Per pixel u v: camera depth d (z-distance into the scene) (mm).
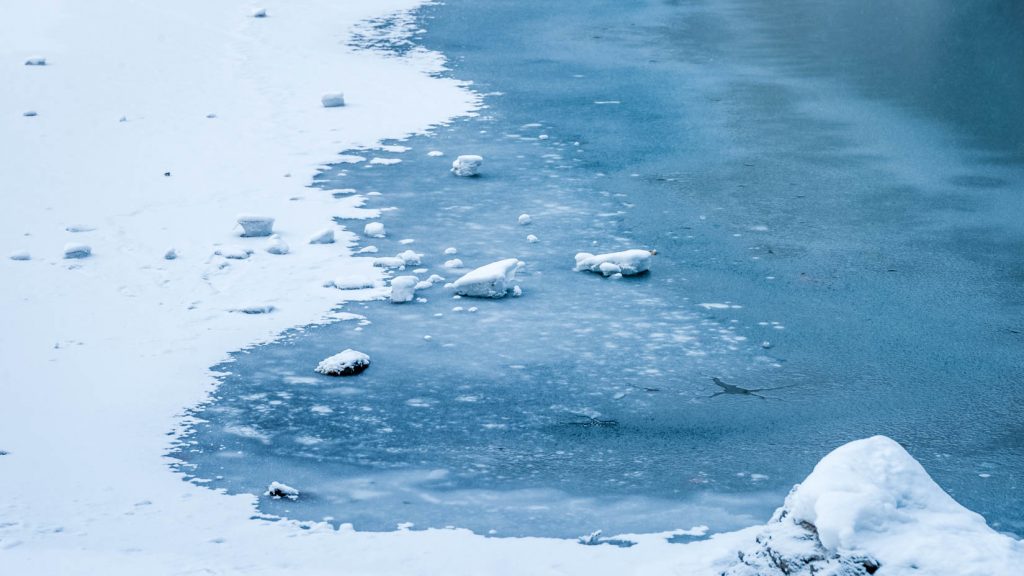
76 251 17312
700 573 8133
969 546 6215
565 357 13812
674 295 15875
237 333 14531
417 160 22781
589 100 27531
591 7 39188
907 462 6840
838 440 11555
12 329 14500
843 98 27109
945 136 23797
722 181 21172
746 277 16500
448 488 10570
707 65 30891
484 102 27453
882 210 19359
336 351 14031
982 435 11609
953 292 15742
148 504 9984
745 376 13234
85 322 14805
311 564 8453
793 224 18766
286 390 12891
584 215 19453
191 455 11258
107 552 8500
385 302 15719
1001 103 26203
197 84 28812
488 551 8820
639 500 10266
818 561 6543
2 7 36438
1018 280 16141
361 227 18844
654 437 11711
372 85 29016
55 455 11094
